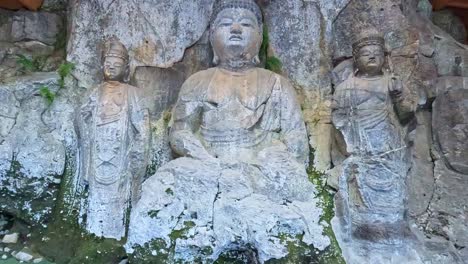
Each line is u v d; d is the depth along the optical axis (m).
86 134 3.28
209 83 3.37
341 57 3.63
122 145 3.20
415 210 3.36
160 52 3.74
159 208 2.95
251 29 3.44
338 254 2.87
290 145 3.25
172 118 3.45
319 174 3.33
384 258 2.94
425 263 2.98
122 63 3.39
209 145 3.25
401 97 3.21
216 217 2.91
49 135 3.44
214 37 3.48
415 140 3.57
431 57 3.75
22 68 3.82
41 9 4.16
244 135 3.24
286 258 2.79
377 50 3.25
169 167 3.08
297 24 3.77
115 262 2.96
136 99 3.33
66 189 3.30
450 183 3.44
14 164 3.29
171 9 3.79
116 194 3.12
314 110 3.59
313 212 3.00
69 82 3.64
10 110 3.44
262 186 3.01
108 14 3.78
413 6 3.95
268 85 3.38
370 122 3.18
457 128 3.54
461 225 3.29
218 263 2.90
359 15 3.68
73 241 3.11
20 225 3.27
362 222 3.05
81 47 3.72
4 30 4.07
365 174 3.09
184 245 2.84
